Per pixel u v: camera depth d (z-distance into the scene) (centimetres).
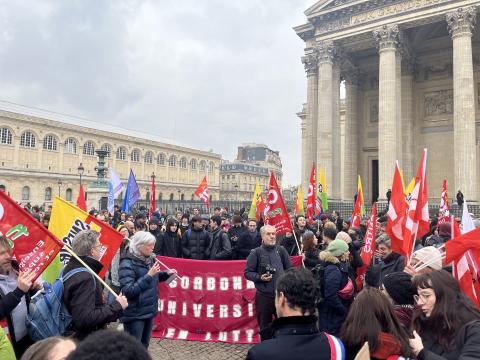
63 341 283
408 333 443
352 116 4888
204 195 2819
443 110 4525
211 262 1133
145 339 764
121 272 732
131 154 10912
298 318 379
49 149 9200
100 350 192
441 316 444
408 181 4388
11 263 577
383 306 420
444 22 4106
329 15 4197
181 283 1135
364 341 402
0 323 548
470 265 607
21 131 8656
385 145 3725
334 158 4181
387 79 3784
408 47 4325
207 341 1090
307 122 4566
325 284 771
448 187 4406
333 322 783
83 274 557
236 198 14838
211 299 1119
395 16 3803
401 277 513
